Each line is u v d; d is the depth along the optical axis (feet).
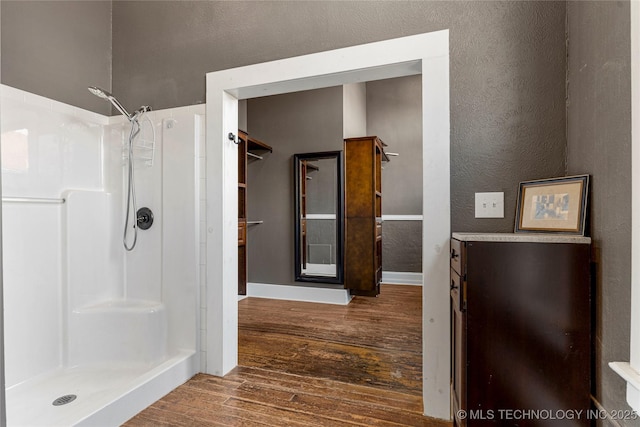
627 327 3.31
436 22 5.49
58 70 6.81
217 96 6.81
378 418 5.33
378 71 5.92
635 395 3.01
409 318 10.49
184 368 6.49
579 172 4.47
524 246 4.09
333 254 12.57
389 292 13.94
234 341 7.11
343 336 8.95
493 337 4.16
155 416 5.40
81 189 7.13
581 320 3.96
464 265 4.24
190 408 5.61
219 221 6.74
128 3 7.79
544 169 5.02
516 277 4.10
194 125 6.84
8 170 5.86
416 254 15.64
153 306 6.95
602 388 3.75
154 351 6.75
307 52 6.22
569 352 3.98
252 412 5.50
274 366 7.17
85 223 7.06
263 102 13.47
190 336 6.86
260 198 13.30
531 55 5.11
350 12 5.95
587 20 4.24
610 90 3.66
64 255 6.70
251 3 6.66
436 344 5.33
